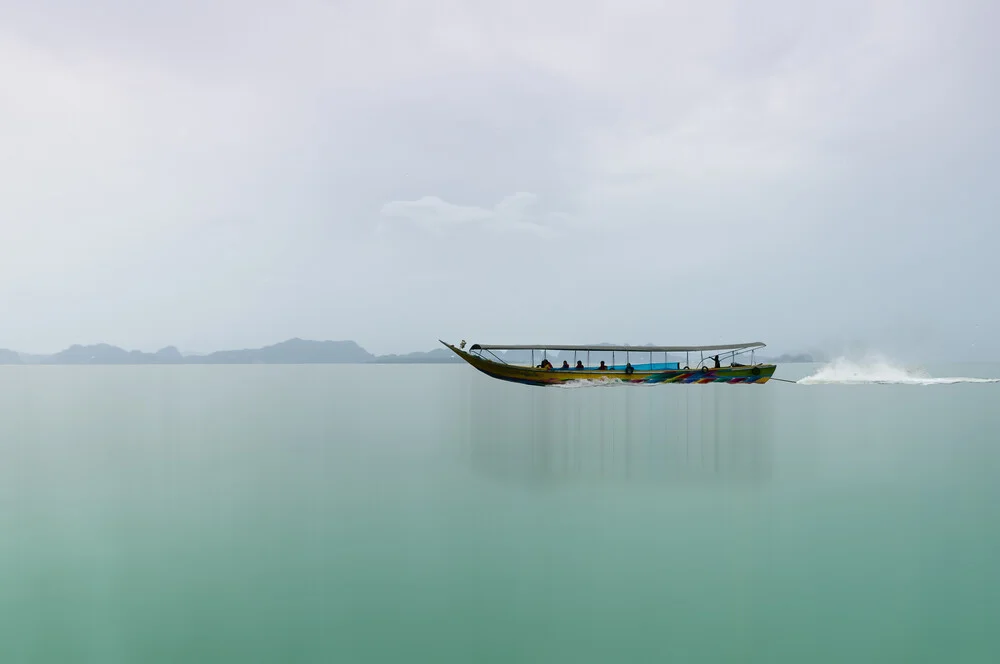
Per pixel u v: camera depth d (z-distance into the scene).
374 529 13.74
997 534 12.98
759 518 14.23
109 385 78.44
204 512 15.13
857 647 8.76
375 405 44.31
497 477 18.50
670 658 8.49
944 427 28.50
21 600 10.49
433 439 26.17
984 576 10.88
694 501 15.70
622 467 19.91
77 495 16.83
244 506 15.55
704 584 10.65
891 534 13.02
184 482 18.14
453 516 14.56
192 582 11.09
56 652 8.80
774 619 9.48
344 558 12.04
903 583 10.66
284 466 20.34
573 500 15.80
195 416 37.22
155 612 10.08
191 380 93.69
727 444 24.41
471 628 9.35
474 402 45.28
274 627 9.51
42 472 19.73
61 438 27.33
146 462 21.31
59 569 11.70
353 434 28.00
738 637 8.96
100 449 24.11
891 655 8.58
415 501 15.81
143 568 11.75
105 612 10.05
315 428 30.45
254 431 29.05
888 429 28.19
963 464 20.03
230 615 9.80
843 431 27.81
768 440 24.98
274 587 10.80
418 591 10.65
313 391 63.06
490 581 10.93
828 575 10.97
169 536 13.48
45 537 13.48
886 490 16.59
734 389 52.94
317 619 9.70
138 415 38.44
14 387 74.06
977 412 34.75
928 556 11.88
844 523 13.59
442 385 74.62
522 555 12.03
